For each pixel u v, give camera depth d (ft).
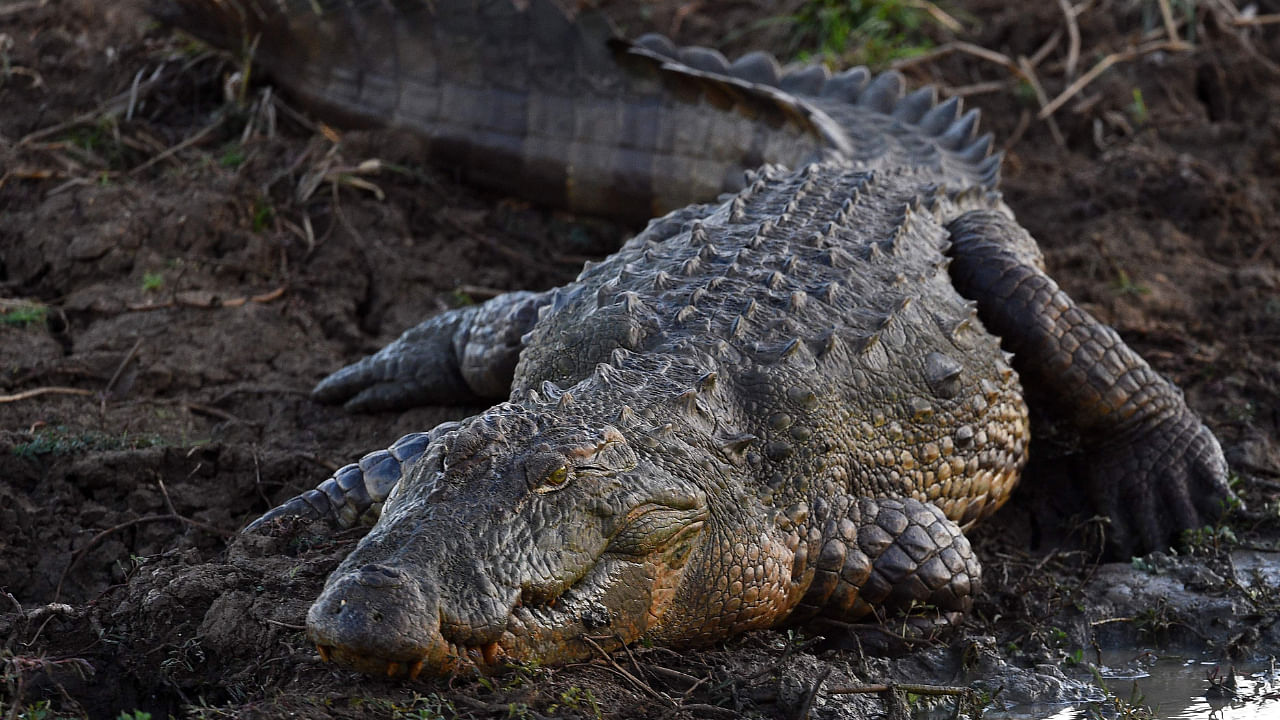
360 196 36.24
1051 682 20.44
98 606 19.24
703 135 36.06
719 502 18.69
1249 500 27.09
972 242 27.02
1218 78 44.80
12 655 17.57
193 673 17.88
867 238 24.79
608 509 16.97
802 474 20.13
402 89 37.96
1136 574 24.63
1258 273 35.86
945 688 18.72
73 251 32.27
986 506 24.68
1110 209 38.81
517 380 22.53
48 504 23.65
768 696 18.12
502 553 15.98
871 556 20.85
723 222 25.38
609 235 38.01
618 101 36.88
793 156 34.32
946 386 22.85
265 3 37.40
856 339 21.77
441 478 16.58
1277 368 31.86
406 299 33.45
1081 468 27.76
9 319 30.14
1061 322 26.08
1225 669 21.50
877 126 35.29
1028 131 43.09
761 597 19.31
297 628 18.03
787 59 45.98
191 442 25.99
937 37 46.57
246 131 37.50
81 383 28.50
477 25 37.42
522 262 35.81
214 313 31.17
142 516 23.54
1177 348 33.04
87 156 36.35
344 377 28.45
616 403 18.58
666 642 18.56
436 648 15.30
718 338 20.77
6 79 38.99
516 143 37.32
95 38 41.11
